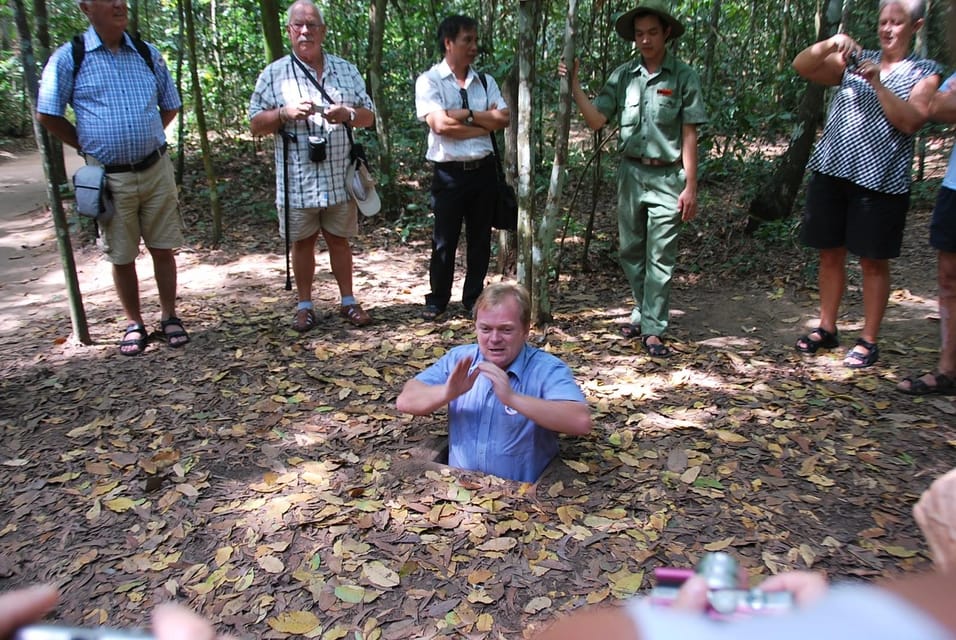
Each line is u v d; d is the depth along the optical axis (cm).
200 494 309
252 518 292
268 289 582
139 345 461
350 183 486
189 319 518
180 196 839
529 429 316
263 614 243
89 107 426
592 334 486
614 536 278
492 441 320
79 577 264
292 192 475
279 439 352
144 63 445
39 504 306
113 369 437
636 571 259
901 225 403
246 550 273
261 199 834
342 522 287
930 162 911
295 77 470
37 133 442
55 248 710
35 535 287
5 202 920
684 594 71
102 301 565
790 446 343
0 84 1429
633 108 441
